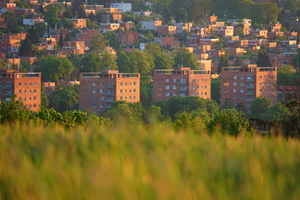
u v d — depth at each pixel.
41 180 38.19
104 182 37.78
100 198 35.88
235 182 39.59
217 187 38.25
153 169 40.50
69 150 46.47
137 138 50.88
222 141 53.25
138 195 36.28
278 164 44.91
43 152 45.12
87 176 38.75
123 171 39.78
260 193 37.66
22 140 51.06
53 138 51.69
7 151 45.69
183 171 41.22
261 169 42.75
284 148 52.19
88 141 49.25
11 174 39.12
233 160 44.16
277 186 39.06
